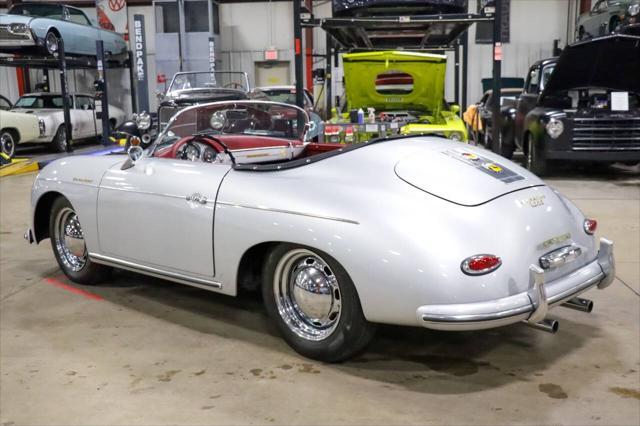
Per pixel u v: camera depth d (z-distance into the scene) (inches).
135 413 103.0
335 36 363.3
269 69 756.6
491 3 288.7
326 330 119.0
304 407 103.9
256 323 143.1
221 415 101.7
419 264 101.2
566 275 113.8
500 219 106.8
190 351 127.9
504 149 445.4
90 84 783.1
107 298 161.5
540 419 99.1
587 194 302.0
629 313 145.6
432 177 112.6
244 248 121.3
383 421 99.0
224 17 749.9
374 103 340.2
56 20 528.4
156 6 702.5
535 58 713.6
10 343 133.2
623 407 102.6
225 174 130.0
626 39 293.4
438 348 127.4
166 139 155.0
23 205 300.2
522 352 125.2
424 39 366.3
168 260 137.6
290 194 117.2
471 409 102.6
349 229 107.5
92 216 154.6
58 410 104.5
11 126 454.6
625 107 329.1
